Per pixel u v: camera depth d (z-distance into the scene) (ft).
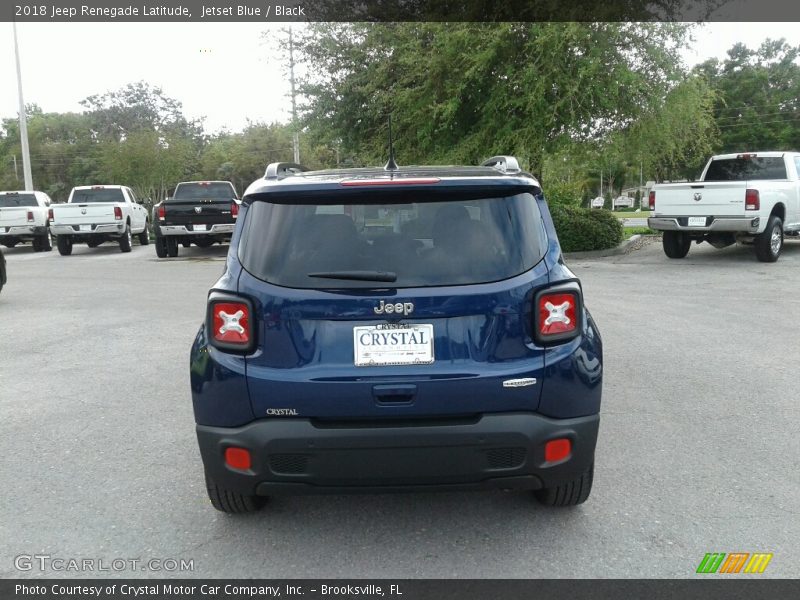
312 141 69.05
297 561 11.46
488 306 10.79
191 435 17.16
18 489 14.20
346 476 10.84
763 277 41.16
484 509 13.12
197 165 201.98
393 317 10.71
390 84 60.95
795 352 24.08
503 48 52.70
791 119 199.21
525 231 11.27
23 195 77.77
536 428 10.82
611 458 15.30
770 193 46.52
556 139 55.26
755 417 17.74
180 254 66.64
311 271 10.93
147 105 309.22
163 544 12.05
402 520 12.78
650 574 10.84
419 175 11.85
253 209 11.55
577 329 11.20
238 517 12.99
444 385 10.68
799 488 13.67
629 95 53.31
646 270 45.44
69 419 18.44
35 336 28.91
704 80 60.23
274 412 10.84
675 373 21.83
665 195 48.44
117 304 36.50
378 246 11.03
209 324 11.19
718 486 13.82
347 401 10.71
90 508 13.37
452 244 11.05
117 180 164.66
